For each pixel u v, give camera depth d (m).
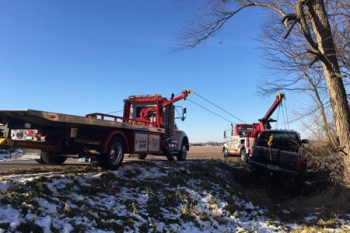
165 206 9.36
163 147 15.17
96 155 10.82
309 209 11.83
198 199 10.73
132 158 17.78
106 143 10.84
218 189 12.35
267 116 20.72
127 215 8.00
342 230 9.13
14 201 6.62
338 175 13.39
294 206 12.22
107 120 10.78
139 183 10.36
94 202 8.12
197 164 15.22
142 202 9.09
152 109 16.72
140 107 17.22
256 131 20.88
